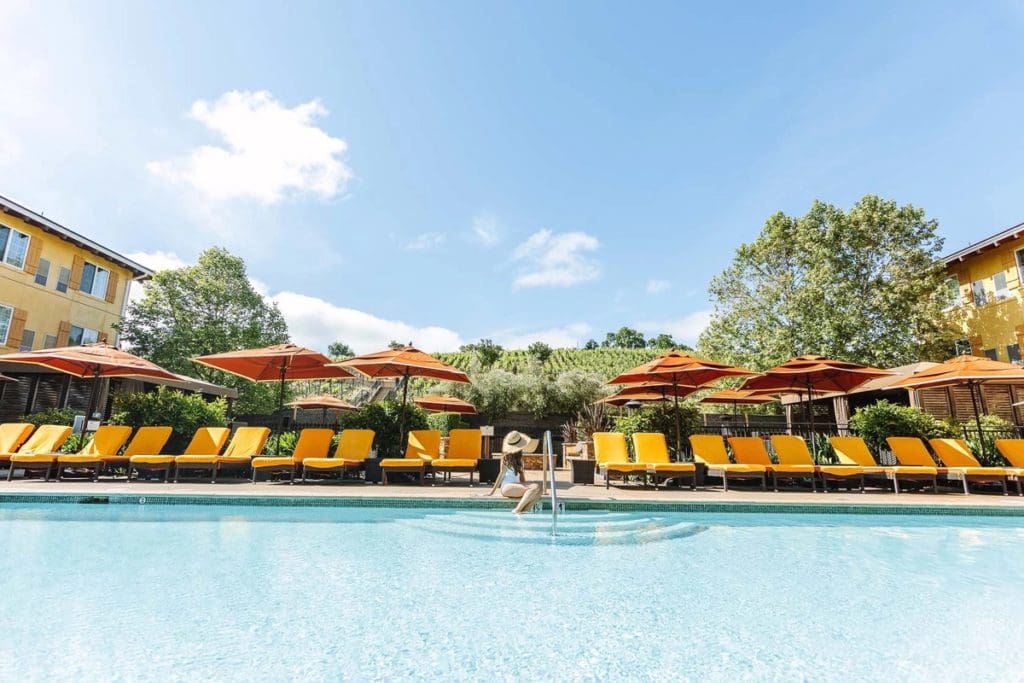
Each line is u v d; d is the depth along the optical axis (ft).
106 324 77.77
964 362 33.37
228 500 23.70
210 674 8.11
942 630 10.50
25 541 16.96
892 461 36.42
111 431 30.37
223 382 79.92
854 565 15.55
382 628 10.27
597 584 13.47
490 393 77.51
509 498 23.58
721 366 32.14
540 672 8.46
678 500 24.57
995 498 27.17
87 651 8.90
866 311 68.54
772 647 9.61
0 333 61.72
